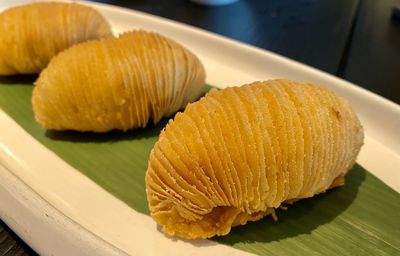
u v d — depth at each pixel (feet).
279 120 0.35
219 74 0.57
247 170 0.34
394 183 0.43
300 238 0.38
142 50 0.46
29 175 0.43
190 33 0.61
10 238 0.38
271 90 0.37
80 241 0.34
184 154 0.35
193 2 0.83
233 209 0.37
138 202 0.40
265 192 0.35
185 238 0.37
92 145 0.47
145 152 0.46
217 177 0.35
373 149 0.46
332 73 0.65
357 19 0.79
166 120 0.50
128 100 0.46
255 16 0.80
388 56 0.69
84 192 0.42
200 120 0.36
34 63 0.55
